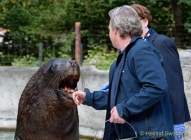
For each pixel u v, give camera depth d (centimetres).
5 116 995
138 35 411
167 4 1520
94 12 1531
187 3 1374
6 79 992
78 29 1121
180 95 498
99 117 921
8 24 1532
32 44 1316
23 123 438
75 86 421
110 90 430
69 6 1560
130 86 404
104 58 1152
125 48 410
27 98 434
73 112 427
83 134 912
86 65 1051
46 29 1529
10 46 1321
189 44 1388
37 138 432
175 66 496
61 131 428
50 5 1622
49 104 421
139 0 1492
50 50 1296
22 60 1224
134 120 406
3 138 908
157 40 495
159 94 391
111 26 414
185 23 1373
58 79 414
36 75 435
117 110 398
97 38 1423
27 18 1555
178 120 495
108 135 434
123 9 411
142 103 391
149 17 499
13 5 1577
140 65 397
